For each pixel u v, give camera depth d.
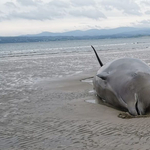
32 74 16.16
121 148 4.34
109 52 38.78
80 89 10.52
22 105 8.29
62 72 16.69
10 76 15.49
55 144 4.81
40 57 32.81
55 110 7.43
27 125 6.14
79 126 5.77
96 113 6.82
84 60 25.69
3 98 9.45
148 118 5.88
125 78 6.99
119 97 6.93
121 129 5.31
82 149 4.46
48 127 5.88
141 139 4.65
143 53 32.59
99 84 8.30
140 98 6.40
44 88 11.12
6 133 5.64
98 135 5.09
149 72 7.11
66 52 44.56
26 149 4.66
